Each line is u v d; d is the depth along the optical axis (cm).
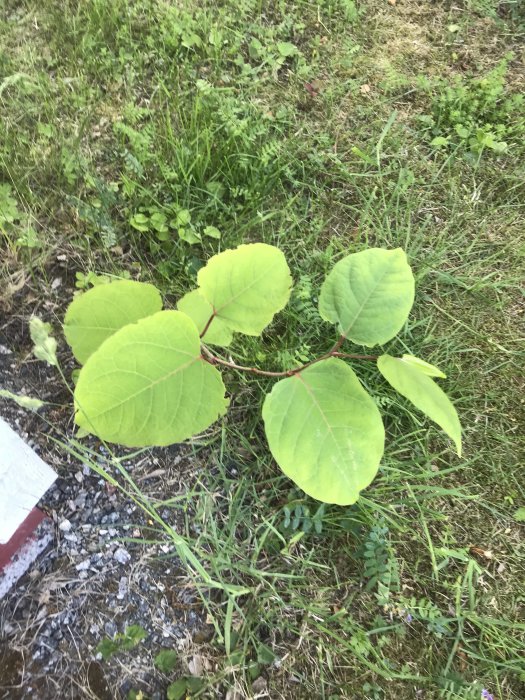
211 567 58
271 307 45
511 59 93
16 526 49
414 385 43
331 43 93
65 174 72
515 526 65
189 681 53
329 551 60
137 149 74
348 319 47
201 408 42
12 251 68
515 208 83
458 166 85
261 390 64
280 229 74
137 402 40
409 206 79
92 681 52
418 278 73
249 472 62
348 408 44
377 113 88
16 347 64
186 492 61
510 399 71
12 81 74
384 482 63
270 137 82
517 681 57
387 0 98
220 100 80
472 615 59
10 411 61
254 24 90
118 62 85
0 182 73
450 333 73
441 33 97
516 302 77
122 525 58
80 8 89
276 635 56
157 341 40
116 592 56
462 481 66
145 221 70
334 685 55
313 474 43
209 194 74
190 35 87
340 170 81
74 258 70
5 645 52
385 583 58
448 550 60
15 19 87
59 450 60
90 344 46
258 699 53
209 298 44
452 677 56
